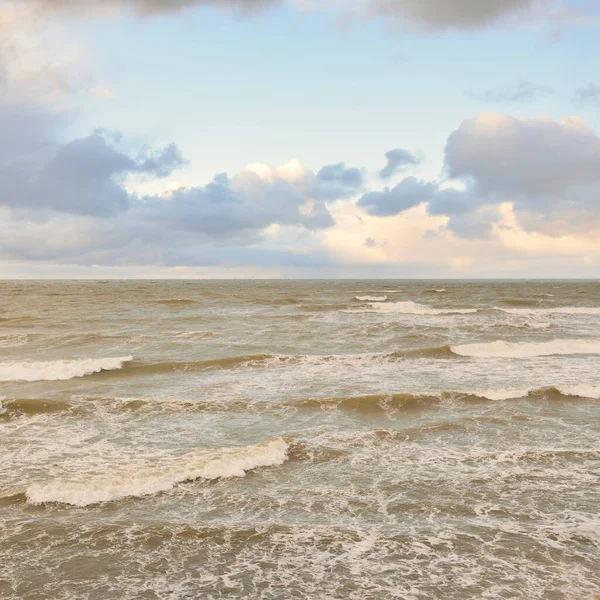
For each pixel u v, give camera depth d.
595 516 8.13
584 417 13.57
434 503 8.60
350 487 9.26
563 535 7.55
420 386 16.88
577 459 10.60
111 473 9.55
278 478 9.65
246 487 9.22
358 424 13.08
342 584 6.39
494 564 6.81
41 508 8.30
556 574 6.58
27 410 13.95
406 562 6.87
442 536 7.54
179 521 7.94
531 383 17.23
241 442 11.67
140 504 8.50
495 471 9.99
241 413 13.94
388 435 12.17
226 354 22.83
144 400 14.90
